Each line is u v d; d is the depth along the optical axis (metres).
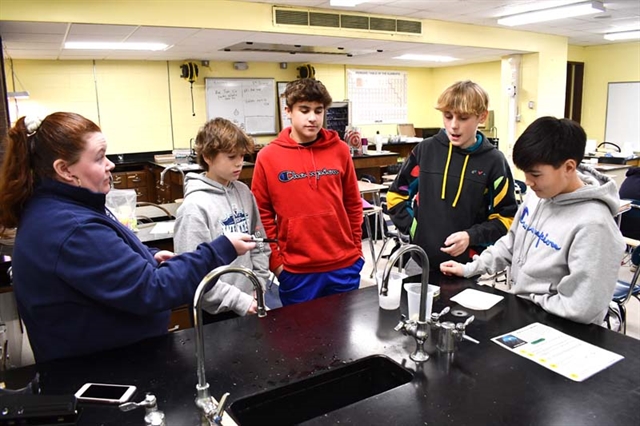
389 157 6.68
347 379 1.21
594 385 1.07
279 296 2.20
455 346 1.25
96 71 6.91
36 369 1.16
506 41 6.96
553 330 1.32
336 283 2.04
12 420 0.95
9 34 4.52
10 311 2.30
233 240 1.31
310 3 5.05
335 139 2.08
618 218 4.33
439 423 0.96
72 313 1.16
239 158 1.84
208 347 1.28
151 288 1.14
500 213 1.92
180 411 1.01
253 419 1.09
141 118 7.34
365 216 4.77
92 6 4.12
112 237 1.14
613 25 6.67
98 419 0.99
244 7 4.87
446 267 1.76
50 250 1.09
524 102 7.80
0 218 1.15
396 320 1.44
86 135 1.13
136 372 1.15
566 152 1.29
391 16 5.80
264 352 1.26
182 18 4.55
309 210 1.98
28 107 6.48
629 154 6.81
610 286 1.30
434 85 10.43
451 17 6.03
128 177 6.92
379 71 9.55
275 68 8.31
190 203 1.79
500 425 0.95
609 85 8.73
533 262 1.48
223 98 7.88
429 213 1.99
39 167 1.14
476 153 1.92
